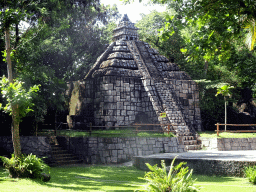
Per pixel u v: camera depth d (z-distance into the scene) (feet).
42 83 59.00
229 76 97.60
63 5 67.26
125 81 72.90
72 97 81.30
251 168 35.22
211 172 38.99
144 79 74.54
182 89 79.71
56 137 62.18
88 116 74.79
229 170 37.78
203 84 83.10
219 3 25.30
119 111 70.85
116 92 71.20
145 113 73.15
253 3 24.14
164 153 57.21
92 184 32.89
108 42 99.45
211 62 100.01
